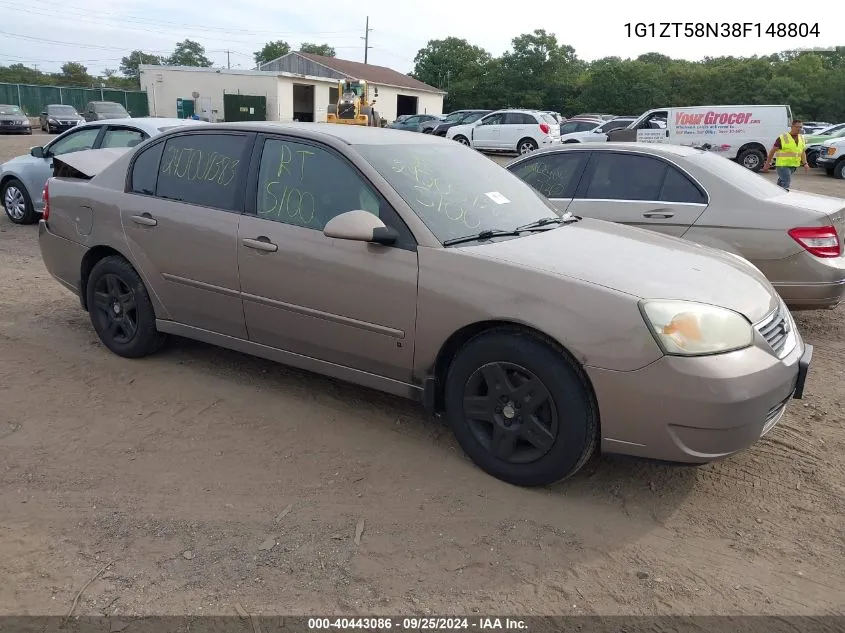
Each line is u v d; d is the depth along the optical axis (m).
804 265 5.38
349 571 2.74
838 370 5.07
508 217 3.89
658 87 58.66
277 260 3.86
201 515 3.08
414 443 3.76
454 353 3.51
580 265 3.26
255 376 4.60
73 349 5.02
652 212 5.93
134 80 88.94
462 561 2.82
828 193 17.64
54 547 2.85
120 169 4.74
